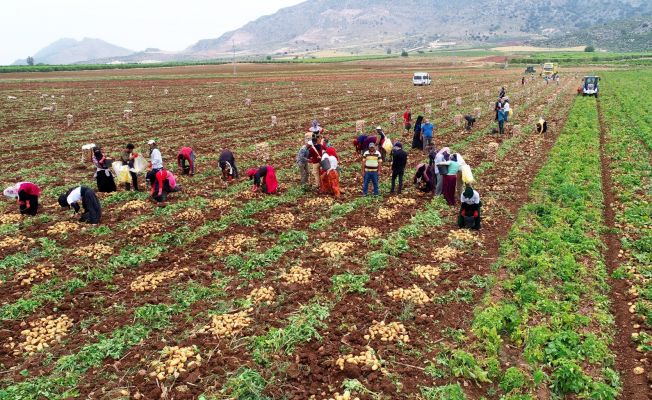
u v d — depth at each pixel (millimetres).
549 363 7855
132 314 9219
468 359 7754
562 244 11945
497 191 17078
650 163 20812
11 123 31828
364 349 8188
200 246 12438
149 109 39281
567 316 8867
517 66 120875
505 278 10703
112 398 7016
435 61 153125
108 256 11781
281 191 17109
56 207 15219
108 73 93812
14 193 14117
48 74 88875
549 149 24125
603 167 20734
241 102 44469
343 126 30609
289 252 12023
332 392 7270
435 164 16156
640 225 13586
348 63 142125
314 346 8312
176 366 7688
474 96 45500
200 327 8828
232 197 16359
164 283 10477
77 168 20141
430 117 34438
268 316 9195
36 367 7777
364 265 11289
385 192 16969
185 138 26859
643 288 10102
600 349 8055
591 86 47844
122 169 16906
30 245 12367
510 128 29859
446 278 10734
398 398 7141
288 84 66312
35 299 9602
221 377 7555
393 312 9391
